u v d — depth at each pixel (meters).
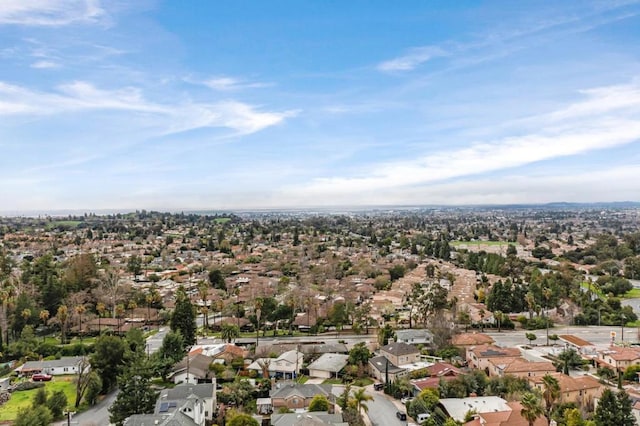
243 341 119.75
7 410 75.00
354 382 90.38
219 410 73.94
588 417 69.06
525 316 143.12
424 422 67.94
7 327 116.25
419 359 100.19
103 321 132.75
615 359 93.19
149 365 80.88
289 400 75.19
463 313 135.00
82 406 78.19
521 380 81.00
